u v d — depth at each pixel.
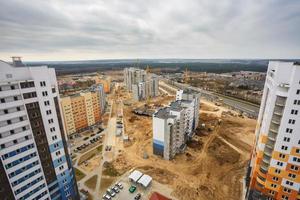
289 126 49.53
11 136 47.03
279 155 53.06
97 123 149.00
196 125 134.50
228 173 86.50
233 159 97.19
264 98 65.06
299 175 51.75
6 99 45.00
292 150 50.78
